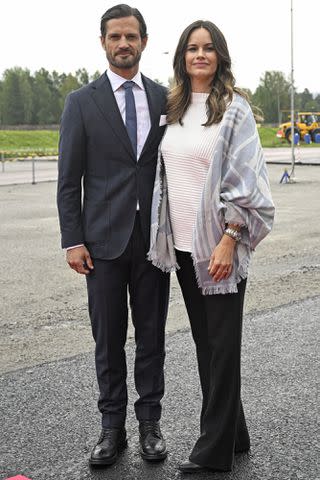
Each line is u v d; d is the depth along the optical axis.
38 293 6.81
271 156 35.81
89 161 3.32
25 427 3.71
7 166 32.16
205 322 3.31
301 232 10.70
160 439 3.41
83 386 4.29
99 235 3.32
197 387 4.26
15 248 9.41
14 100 106.00
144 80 3.36
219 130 3.05
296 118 53.72
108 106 3.26
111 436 3.37
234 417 3.16
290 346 5.09
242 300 3.16
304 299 6.50
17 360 4.80
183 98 3.17
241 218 3.00
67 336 5.36
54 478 3.18
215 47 3.08
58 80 118.62
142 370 3.47
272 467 3.28
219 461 3.18
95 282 3.38
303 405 4.00
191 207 3.14
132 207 3.29
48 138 63.81
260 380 4.40
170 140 3.16
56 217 12.78
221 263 3.04
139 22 3.25
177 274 3.35
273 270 7.87
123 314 3.43
